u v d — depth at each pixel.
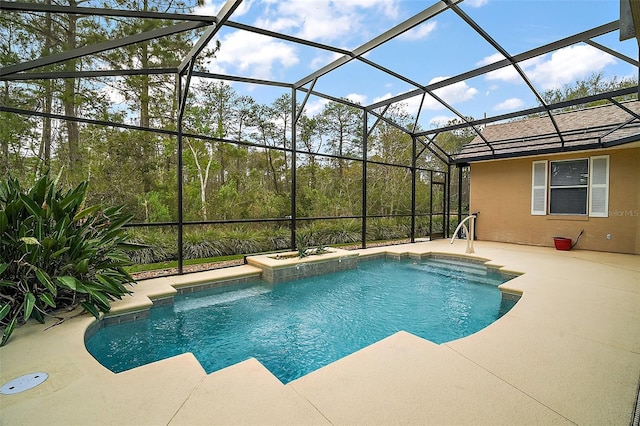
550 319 3.45
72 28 6.84
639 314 3.59
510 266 6.26
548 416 1.88
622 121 7.76
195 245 7.61
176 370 2.45
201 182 11.04
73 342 2.91
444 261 7.88
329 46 5.54
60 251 3.42
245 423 1.83
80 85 8.23
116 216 4.62
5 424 1.83
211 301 5.06
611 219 7.93
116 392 2.15
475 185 10.66
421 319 4.43
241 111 14.58
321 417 1.88
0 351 2.73
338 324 4.27
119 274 4.16
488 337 3.01
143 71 5.34
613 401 2.03
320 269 6.63
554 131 9.21
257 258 6.58
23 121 6.91
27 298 3.13
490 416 1.88
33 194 3.71
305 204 12.43
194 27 4.42
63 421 1.86
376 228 11.29
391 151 16.67
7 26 6.28
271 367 3.21
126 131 9.20
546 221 8.99
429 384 2.23
